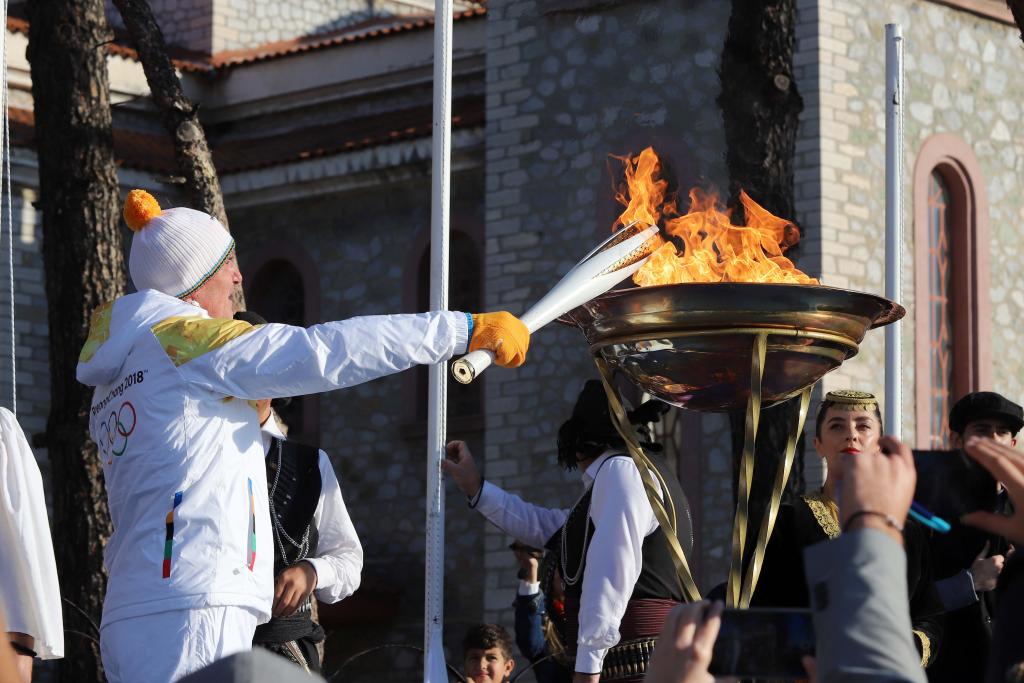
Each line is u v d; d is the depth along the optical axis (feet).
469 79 77.30
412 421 73.82
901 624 8.93
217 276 16.10
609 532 18.22
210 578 14.76
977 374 65.77
